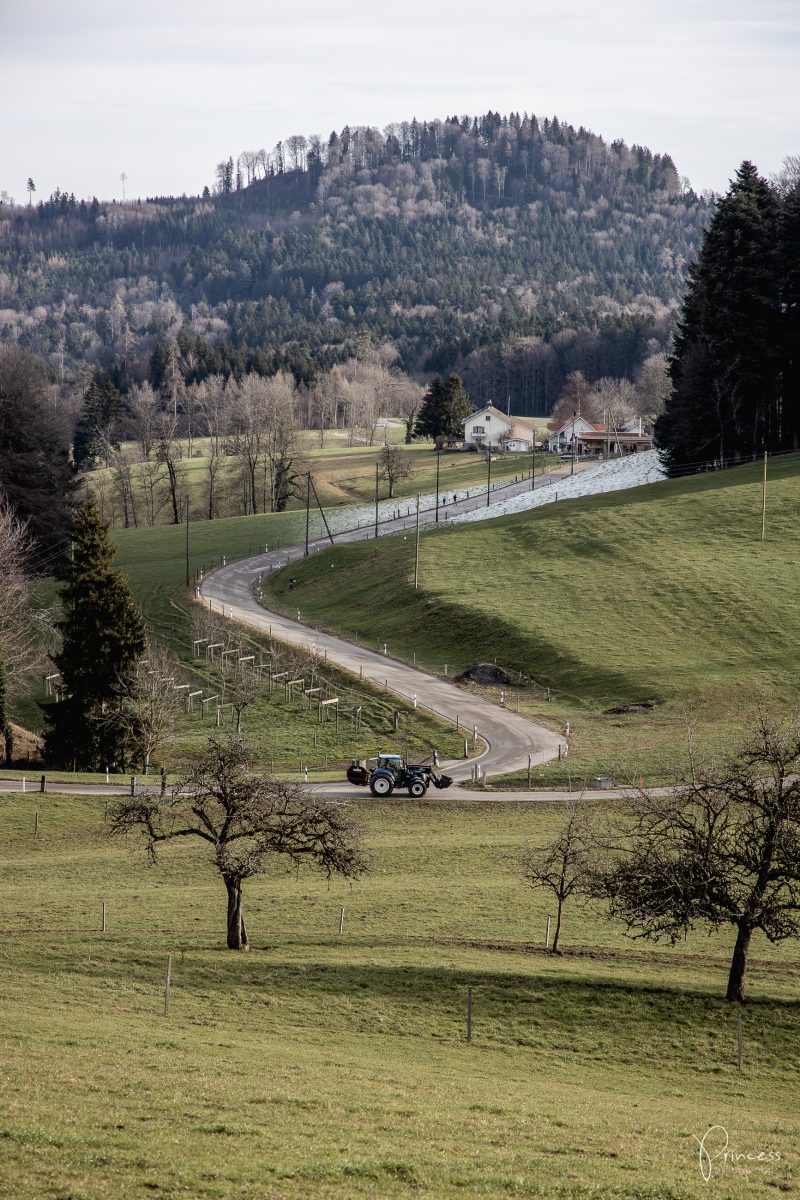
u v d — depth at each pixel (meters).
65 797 99.50
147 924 65.38
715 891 56.09
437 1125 36.09
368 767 112.62
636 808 61.84
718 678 133.12
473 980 56.09
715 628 147.62
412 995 54.06
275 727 134.75
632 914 58.81
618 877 58.19
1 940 59.78
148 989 52.34
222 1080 38.66
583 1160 34.00
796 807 56.41
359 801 101.12
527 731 125.12
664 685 133.00
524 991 55.03
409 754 121.00
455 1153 33.41
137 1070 38.69
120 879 78.31
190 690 152.38
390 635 167.25
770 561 165.50
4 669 129.50
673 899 56.09
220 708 142.50
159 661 140.75
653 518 190.62
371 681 145.62
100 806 97.62
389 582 187.12
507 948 62.81
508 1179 31.16
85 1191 27.48
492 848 85.50
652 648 144.75
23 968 54.16
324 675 150.50
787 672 132.38
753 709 119.00
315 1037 47.69
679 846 58.72
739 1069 48.72
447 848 85.62
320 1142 33.09
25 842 88.56
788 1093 46.66
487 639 156.12
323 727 133.12
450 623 163.50
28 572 198.62
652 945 66.38
